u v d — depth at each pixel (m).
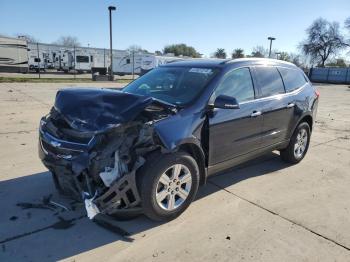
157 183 3.47
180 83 4.37
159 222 3.74
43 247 3.22
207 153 4.06
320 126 10.30
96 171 3.25
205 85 4.12
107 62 45.03
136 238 3.42
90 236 3.42
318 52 65.69
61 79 27.41
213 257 3.16
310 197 4.61
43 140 3.71
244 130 4.51
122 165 3.27
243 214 4.02
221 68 4.38
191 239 3.44
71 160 3.33
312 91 6.12
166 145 3.47
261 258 3.18
